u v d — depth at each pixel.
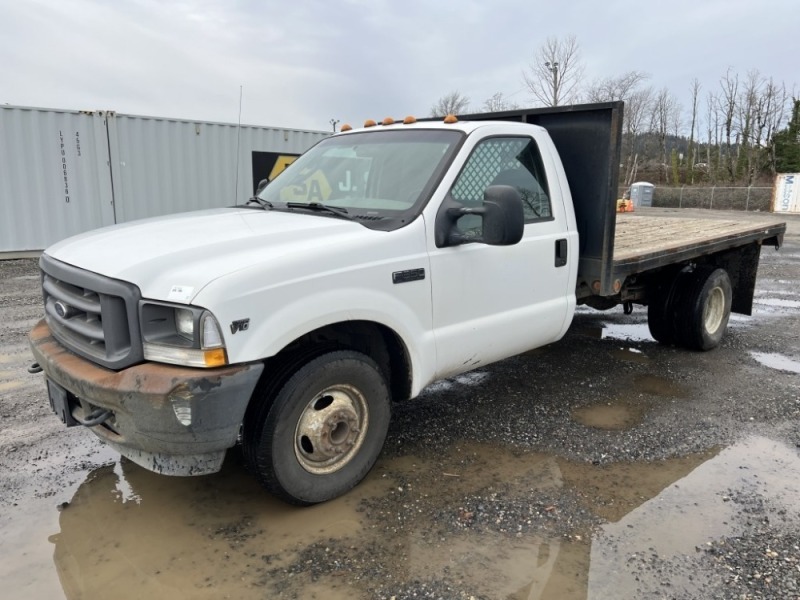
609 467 4.02
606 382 5.64
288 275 3.09
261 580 2.90
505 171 4.30
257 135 15.06
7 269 11.57
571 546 3.17
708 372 5.93
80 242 3.63
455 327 3.97
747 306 7.26
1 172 12.27
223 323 2.87
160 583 2.87
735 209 39.38
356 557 3.07
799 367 6.12
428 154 4.08
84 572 2.94
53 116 12.59
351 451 3.59
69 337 3.36
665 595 2.80
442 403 5.10
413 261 3.65
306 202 4.32
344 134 4.91
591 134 4.73
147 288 2.93
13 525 3.30
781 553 3.11
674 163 58.28
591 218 4.83
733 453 4.21
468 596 2.79
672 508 3.52
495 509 3.50
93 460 4.04
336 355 3.39
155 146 13.70
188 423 2.85
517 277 4.32
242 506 3.52
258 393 3.22
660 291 6.54
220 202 14.74
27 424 4.55
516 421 4.73
